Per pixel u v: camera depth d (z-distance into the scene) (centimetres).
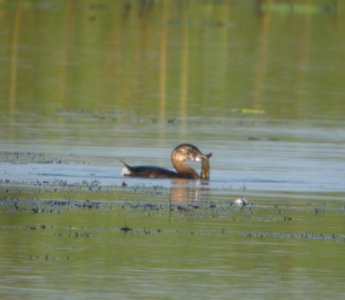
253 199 1953
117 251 1566
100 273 1455
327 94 3762
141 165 2298
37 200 1884
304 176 2211
